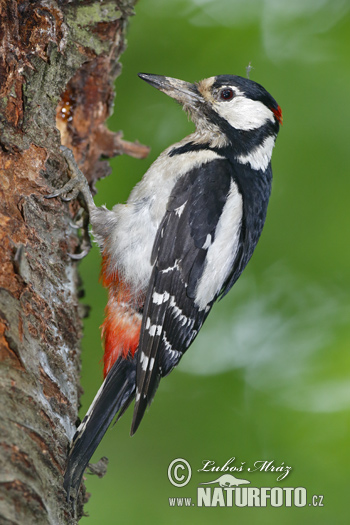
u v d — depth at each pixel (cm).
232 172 834
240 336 1232
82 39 785
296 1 1112
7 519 474
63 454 584
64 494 570
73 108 912
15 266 595
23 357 557
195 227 791
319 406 1096
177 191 794
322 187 1130
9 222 629
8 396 531
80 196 792
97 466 735
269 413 1121
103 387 744
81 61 778
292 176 1127
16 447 511
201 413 1177
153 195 795
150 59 1146
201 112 875
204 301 815
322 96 1081
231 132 864
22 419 531
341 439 1054
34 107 699
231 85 874
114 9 820
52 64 724
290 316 1220
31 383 557
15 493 492
